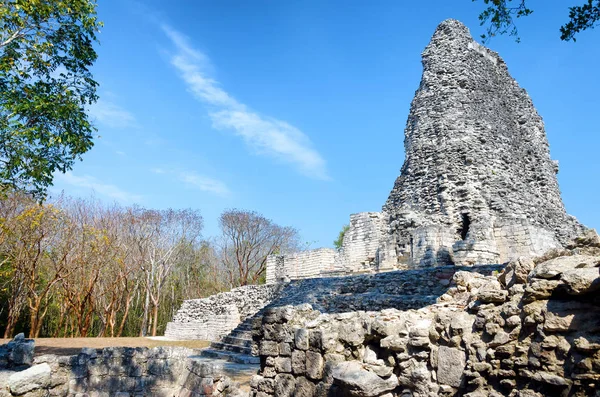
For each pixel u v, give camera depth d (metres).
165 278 42.56
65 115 14.09
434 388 5.29
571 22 10.90
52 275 30.58
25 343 10.13
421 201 22.31
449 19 26.88
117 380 10.15
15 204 26.36
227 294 26.33
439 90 24.91
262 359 7.73
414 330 5.65
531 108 29.58
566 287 4.27
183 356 10.59
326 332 6.48
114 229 34.31
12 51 13.18
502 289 5.27
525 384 4.46
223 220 48.78
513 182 23.19
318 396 6.29
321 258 26.03
